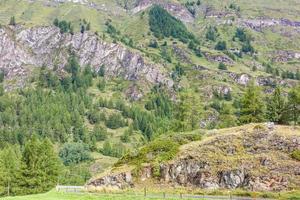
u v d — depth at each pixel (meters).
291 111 143.62
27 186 132.50
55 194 86.00
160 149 106.94
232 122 164.00
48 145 137.62
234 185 94.38
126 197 81.69
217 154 101.56
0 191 134.00
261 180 92.81
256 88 145.75
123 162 108.50
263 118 142.38
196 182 97.38
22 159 135.00
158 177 100.62
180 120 149.38
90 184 102.75
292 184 90.62
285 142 102.12
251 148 102.38
